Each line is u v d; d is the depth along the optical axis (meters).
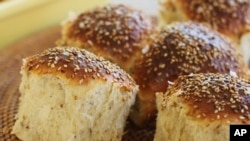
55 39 0.41
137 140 0.30
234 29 0.37
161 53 0.31
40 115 0.27
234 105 0.25
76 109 0.26
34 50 0.39
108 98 0.27
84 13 0.35
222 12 0.37
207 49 0.31
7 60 0.37
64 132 0.26
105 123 0.27
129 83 0.28
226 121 0.24
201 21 0.37
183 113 0.25
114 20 0.33
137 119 0.31
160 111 0.28
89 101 0.26
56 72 0.26
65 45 0.34
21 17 0.41
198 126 0.25
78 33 0.33
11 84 0.34
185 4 0.38
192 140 0.25
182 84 0.27
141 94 0.30
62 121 0.26
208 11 0.37
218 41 0.33
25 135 0.28
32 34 0.42
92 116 0.26
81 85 0.26
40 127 0.27
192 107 0.25
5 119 0.31
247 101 0.25
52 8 0.43
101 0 0.49
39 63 0.27
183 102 0.26
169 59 0.31
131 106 0.29
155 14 0.46
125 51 0.32
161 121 0.27
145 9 0.48
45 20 0.43
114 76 0.27
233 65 0.32
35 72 0.27
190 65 0.30
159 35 0.33
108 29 0.33
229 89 0.26
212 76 0.27
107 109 0.27
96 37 0.32
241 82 0.27
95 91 0.26
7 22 0.40
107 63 0.28
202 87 0.26
